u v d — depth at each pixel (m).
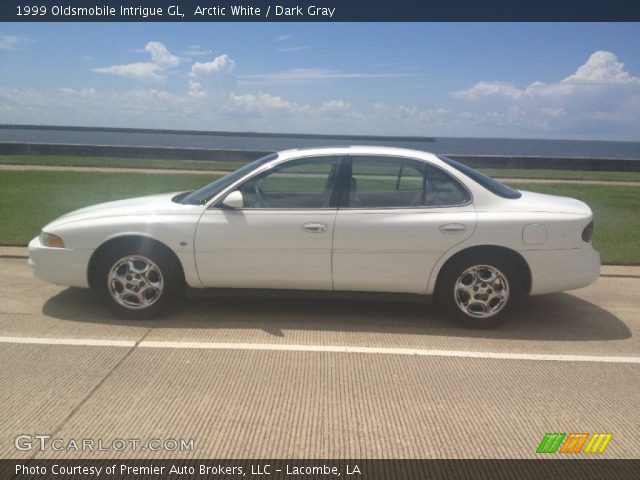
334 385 4.11
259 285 5.36
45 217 9.96
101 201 11.90
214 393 3.94
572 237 5.27
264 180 5.39
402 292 5.39
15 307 5.69
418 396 3.97
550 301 6.37
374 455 3.23
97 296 5.62
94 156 25.67
